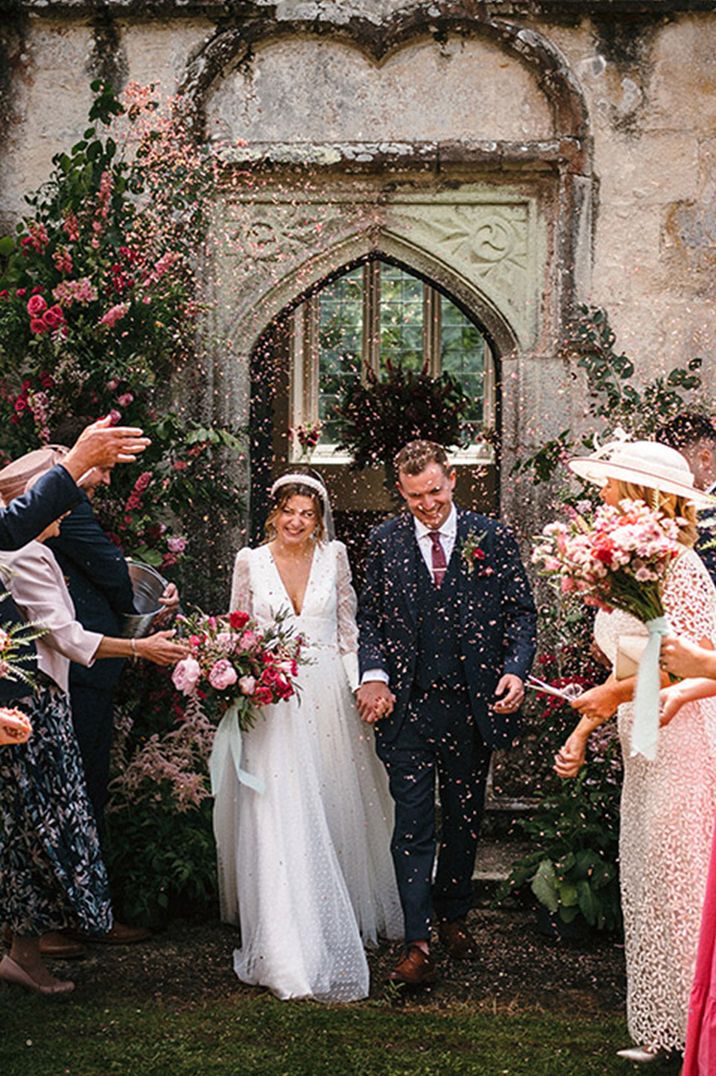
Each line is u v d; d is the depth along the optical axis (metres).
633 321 5.86
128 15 5.80
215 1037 3.82
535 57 5.79
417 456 4.30
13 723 3.15
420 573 4.34
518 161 5.77
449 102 5.86
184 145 5.74
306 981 4.09
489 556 4.36
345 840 4.55
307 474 4.64
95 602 4.51
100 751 4.61
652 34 5.82
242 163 5.77
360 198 5.87
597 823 4.86
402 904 4.26
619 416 5.75
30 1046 3.75
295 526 4.55
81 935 4.65
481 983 4.29
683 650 3.19
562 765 3.68
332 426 8.93
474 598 4.32
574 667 5.46
